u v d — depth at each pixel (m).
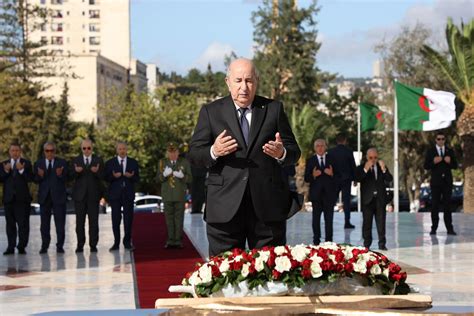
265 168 6.03
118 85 146.88
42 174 16.78
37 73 65.38
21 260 15.54
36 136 62.00
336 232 21.02
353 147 79.88
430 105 28.83
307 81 71.19
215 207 6.05
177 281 12.16
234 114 6.11
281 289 4.58
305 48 70.69
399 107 29.16
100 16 172.12
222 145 5.88
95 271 13.69
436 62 38.66
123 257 15.73
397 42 56.72
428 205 45.62
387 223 24.17
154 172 68.62
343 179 21.47
